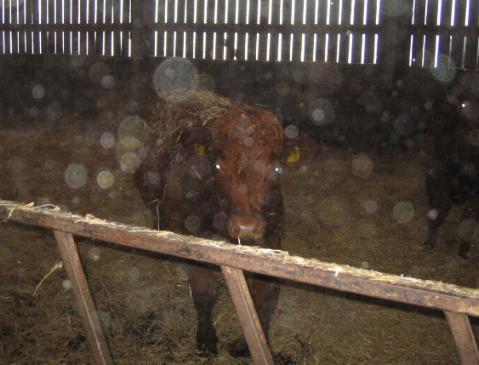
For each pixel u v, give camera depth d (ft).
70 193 22.76
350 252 17.95
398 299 5.44
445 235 19.90
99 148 31.71
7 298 13.78
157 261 16.24
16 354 11.65
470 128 17.43
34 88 45.62
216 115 12.07
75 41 45.37
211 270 11.46
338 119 35.73
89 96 43.65
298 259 6.06
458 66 34.58
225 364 11.64
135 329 12.82
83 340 12.22
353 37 36.45
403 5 34.73
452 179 17.98
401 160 31.42
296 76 36.96
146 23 42.04
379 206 22.65
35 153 29.60
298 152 11.00
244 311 6.48
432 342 12.73
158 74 41.91
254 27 39.27
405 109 33.86
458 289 5.28
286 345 12.46
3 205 8.15
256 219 9.86
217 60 39.58
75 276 7.89
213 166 10.74
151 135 14.38
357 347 12.48
